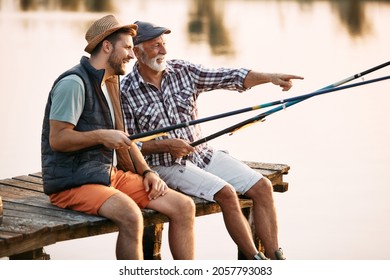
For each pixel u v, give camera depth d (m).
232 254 10.71
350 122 17.92
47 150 8.24
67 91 7.95
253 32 32.28
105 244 11.09
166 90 9.08
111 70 8.24
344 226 11.90
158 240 10.45
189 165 9.03
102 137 7.94
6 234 7.57
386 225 11.95
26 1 41.62
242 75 9.26
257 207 9.16
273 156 15.25
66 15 36.25
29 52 25.95
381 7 40.56
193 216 8.29
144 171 8.53
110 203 7.93
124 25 8.22
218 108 18.16
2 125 17.19
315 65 24.52
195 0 44.50
